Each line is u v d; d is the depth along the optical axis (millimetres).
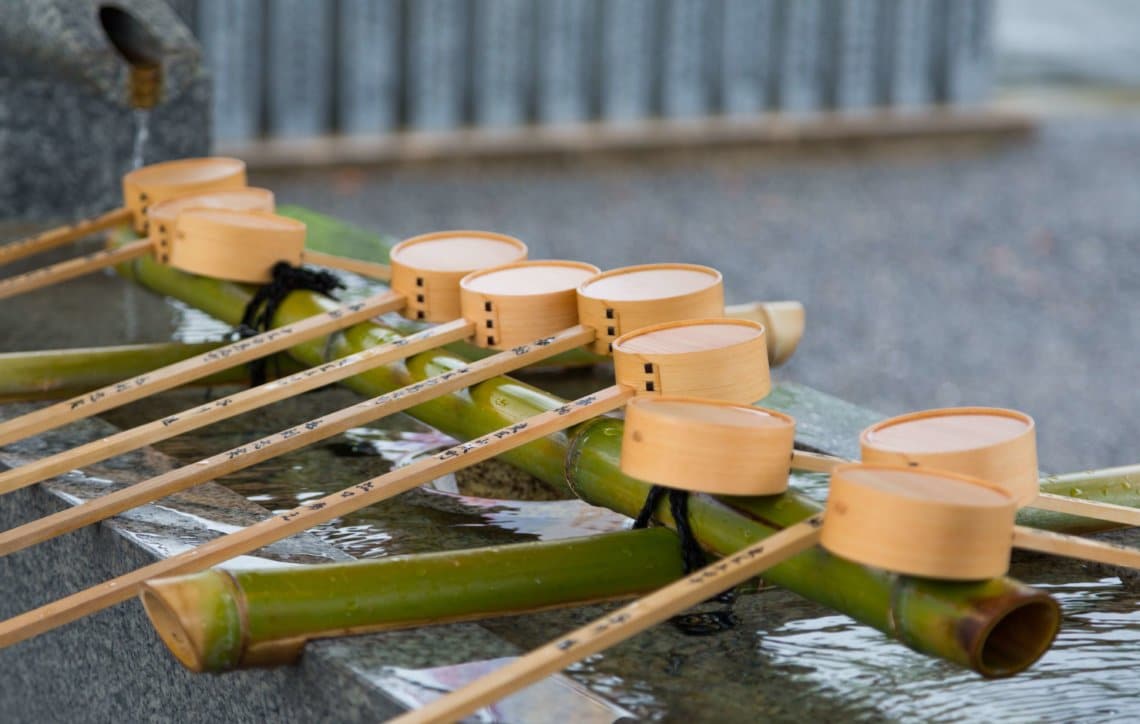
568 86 10359
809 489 2088
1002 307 7465
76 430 2336
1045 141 11258
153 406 2555
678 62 10547
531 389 2027
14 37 3566
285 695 1579
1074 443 5559
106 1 3570
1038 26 14672
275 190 8859
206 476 1848
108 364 2510
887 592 1440
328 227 3711
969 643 1366
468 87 10086
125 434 1908
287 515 1667
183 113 3977
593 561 1676
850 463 1539
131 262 2947
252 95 9438
